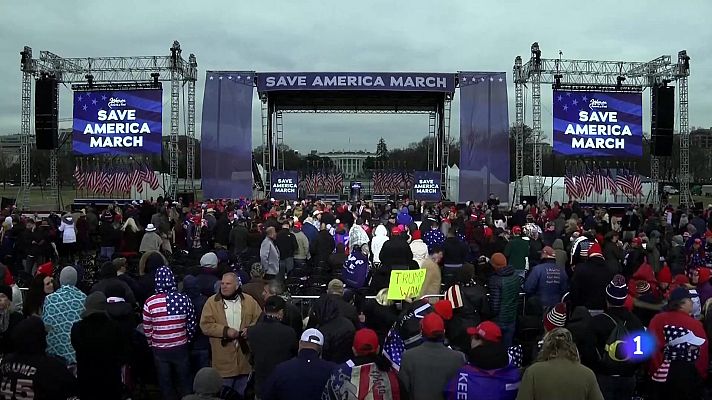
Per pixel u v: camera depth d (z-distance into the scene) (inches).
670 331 249.8
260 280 342.0
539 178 1274.6
